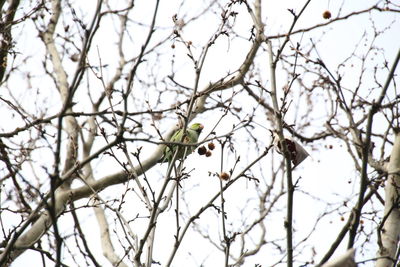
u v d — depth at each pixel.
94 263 7.09
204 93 8.91
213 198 8.02
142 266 7.65
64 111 6.29
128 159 8.30
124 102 7.04
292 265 7.09
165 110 9.42
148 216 8.17
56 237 6.40
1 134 9.56
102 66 8.35
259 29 8.62
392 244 8.25
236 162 8.13
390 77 7.75
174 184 8.34
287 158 7.41
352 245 7.10
